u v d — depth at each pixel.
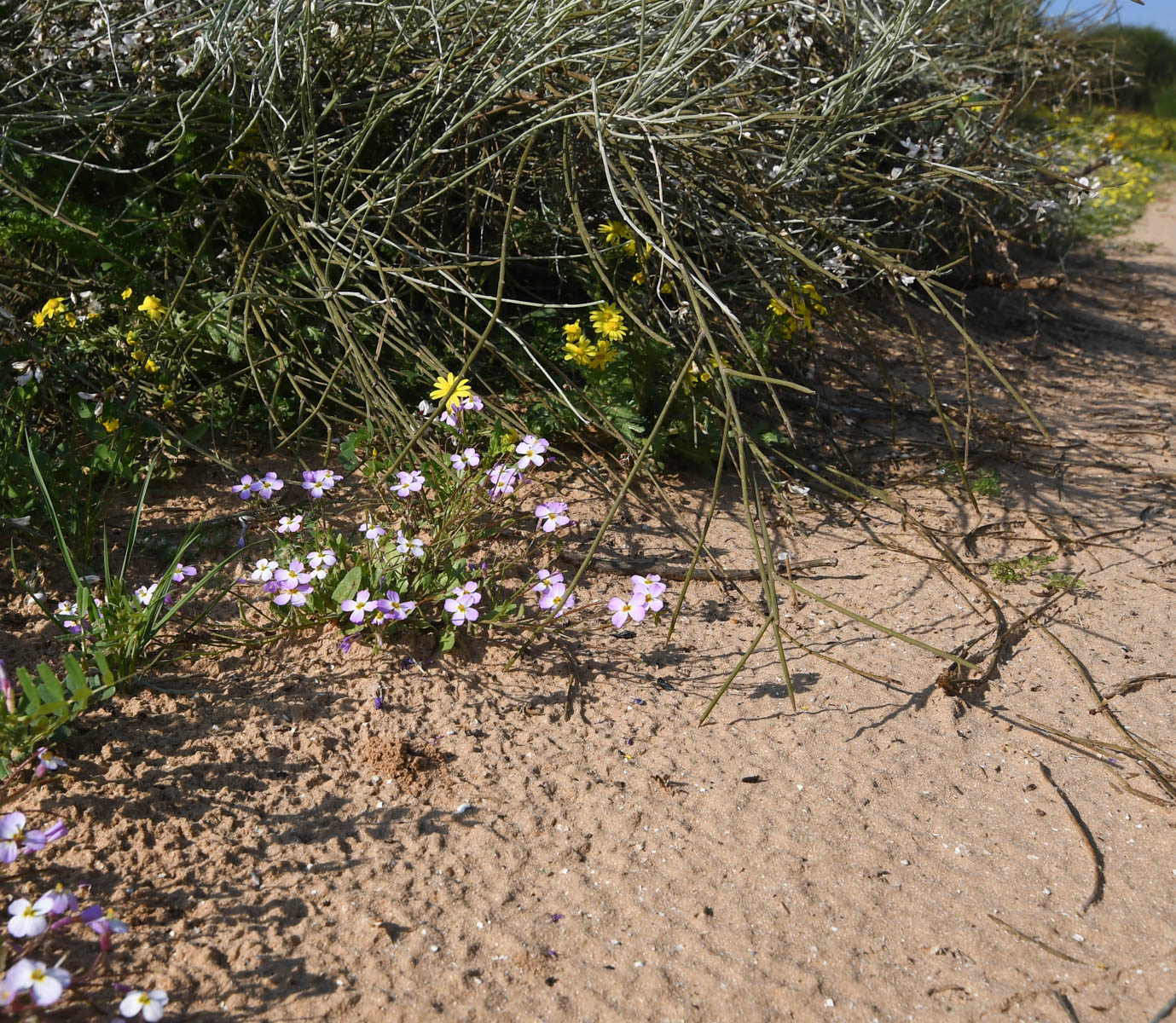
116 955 1.83
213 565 3.02
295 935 1.91
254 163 3.92
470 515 3.12
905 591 3.23
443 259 3.88
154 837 2.09
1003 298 6.73
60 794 2.15
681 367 3.63
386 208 3.80
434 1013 1.78
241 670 2.62
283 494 3.40
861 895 2.09
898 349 5.59
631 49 3.66
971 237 6.21
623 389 3.62
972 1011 1.84
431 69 3.67
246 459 3.59
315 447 3.70
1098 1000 1.86
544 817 2.24
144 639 2.53
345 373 3.70
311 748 2.38
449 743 2.44
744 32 3.65
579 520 3.39
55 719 2.18
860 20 4.59
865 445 4.27
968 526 3.69
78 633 2.49
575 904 2.03
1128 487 4.12
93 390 3.51
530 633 2.85
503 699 2.62
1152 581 3.38
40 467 3.01
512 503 3.35
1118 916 2.05
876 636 2.98
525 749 2.45
